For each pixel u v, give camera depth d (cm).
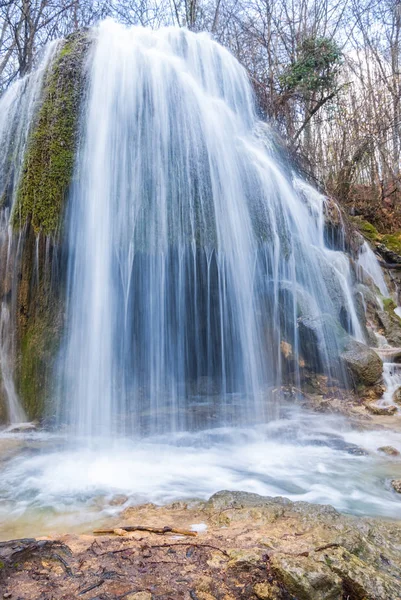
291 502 308
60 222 556
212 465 429
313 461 441
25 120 630
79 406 549
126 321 576
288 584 198
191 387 635
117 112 608
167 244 588
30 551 225
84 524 290
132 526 273
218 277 629
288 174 838
